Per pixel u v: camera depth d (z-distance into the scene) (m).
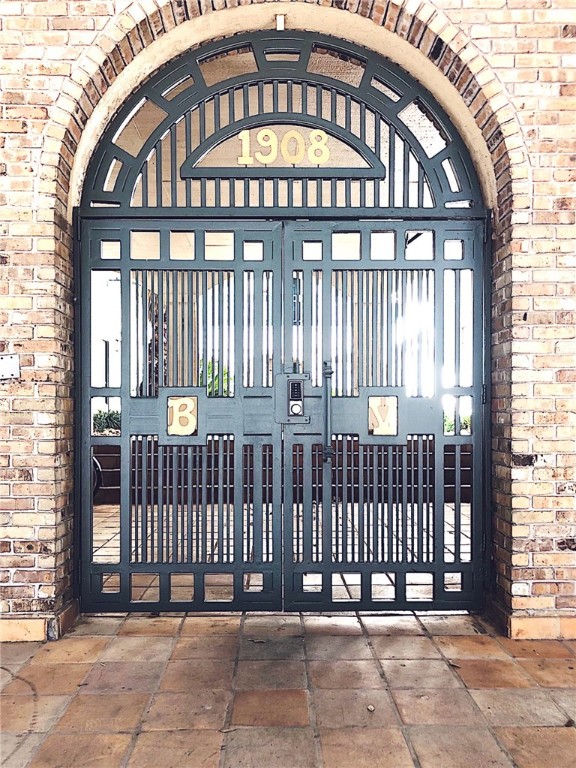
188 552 3.71
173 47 3.62
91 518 3.70
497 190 3.60
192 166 3.71
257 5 3.43
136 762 2.26
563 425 3.39
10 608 3.34
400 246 3.74
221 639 3.34
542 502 3.39
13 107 3.33
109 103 3.61
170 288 3.75
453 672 2.95
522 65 3.39
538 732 2.45
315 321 3.74
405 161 3.75
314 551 3.94
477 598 3.71
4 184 3.34
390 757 2.28
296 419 3.71
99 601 3.69
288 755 2.29
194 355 3.74
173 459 3.72
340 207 3.73
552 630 3.36
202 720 2.52
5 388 3.34
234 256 3.73
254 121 3.72
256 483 3.71
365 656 3.13
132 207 3.69
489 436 3.71
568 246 3.39
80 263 3.69
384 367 3.75
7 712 2.59
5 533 3.34
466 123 3.65
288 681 2.85
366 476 3.80
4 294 3.34
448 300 4.67
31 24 3.34
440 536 3.72
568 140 3.39
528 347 3.40
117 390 3.72
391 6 3.37
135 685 2.82
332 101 3.75
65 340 3.54
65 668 2.99
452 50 3.38
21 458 3.34
